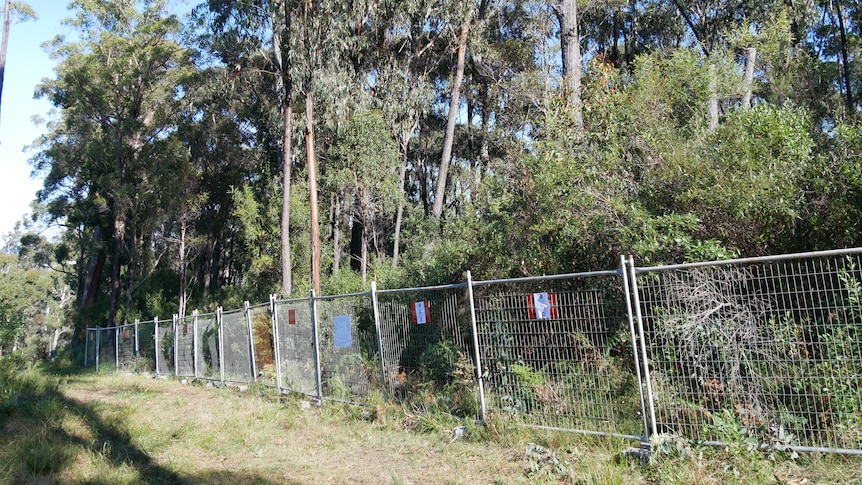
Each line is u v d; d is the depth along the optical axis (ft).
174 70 107.76
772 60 42.86
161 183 96.68
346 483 17.89
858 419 15.21
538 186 28.99
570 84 40.63
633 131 27.96
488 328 22.18
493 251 33.42
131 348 63.62
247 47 70.79
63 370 76.48
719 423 16.49
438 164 118.01
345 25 62.49
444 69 97.76
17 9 52.21
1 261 214.48
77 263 159.53
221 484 18.10
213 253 135.44
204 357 46.06
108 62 104.32
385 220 83.61
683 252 22.16
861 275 15.39
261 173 97.04
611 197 24.86
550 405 20.26
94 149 95.86
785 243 21.62
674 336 18.33
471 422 21.22
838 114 29.14
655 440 16.76
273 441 23.44
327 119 66.13
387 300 27.20
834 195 20.57
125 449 22.52
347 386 28.86
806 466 15.20
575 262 27.02
